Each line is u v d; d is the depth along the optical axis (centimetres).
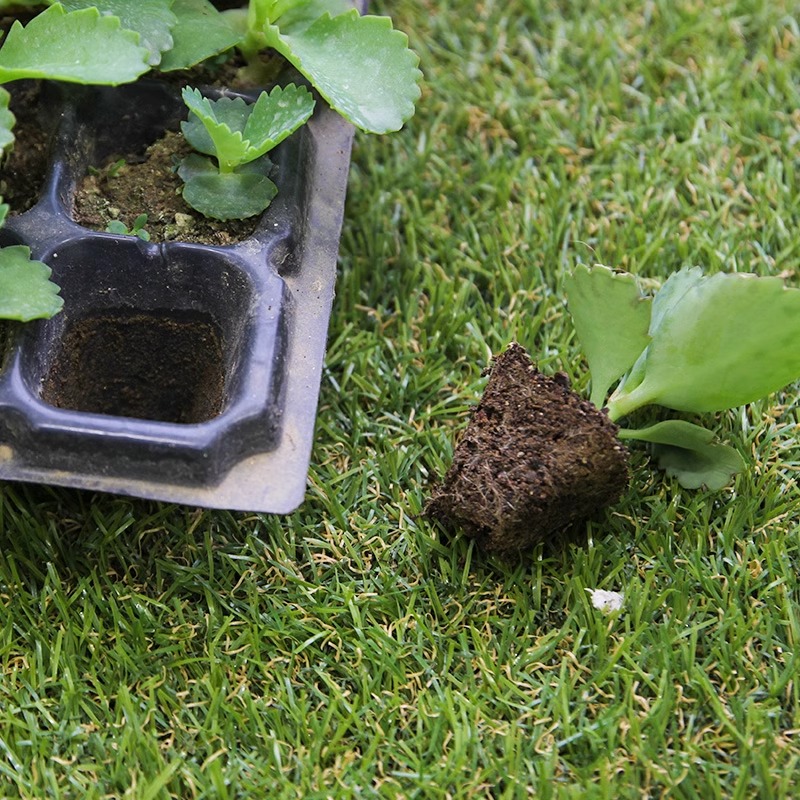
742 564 80
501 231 86
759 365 79
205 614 79
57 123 82
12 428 78
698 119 88
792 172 87
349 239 86
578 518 80
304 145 83
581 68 90
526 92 90
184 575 79
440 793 77
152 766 77
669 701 78
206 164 82
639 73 90
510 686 78
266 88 84
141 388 82
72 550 80
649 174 87
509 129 89
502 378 80
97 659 78
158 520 80
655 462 81
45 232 80
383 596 79
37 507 80
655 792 77
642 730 78
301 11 83
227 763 77
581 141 89
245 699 78
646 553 80
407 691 78
